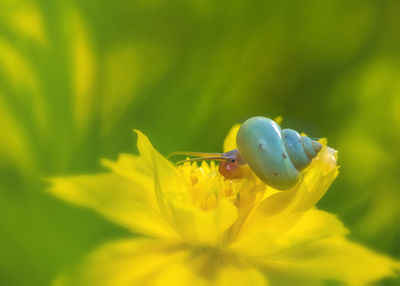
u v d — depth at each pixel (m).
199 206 0.24
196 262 0.23
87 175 0.22
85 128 0.22
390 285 0.23
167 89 0.23
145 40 0.23
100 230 0.21
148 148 0.23
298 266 0.23
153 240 0.23
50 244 0.20
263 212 0.23
